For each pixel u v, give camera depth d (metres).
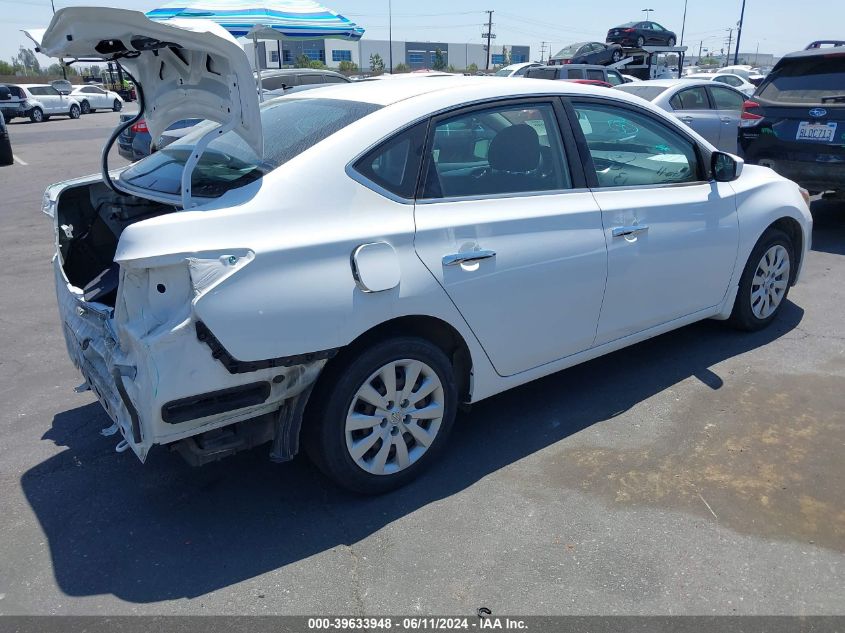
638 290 3.81
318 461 2.99
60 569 2.73
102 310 2.89
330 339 2.71
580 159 3.56
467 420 3.80
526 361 3.46
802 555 2.73
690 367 4.36
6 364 4.66
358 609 2.51
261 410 2.74
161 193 3.06
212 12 7.52
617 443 3.54
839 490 3.12
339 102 3.27
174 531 2.95
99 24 2.42
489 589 2.59
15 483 3.31
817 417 3.73
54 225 3.44
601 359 4.51
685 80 10.03
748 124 7.45
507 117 3.35
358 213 2.84
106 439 3.70
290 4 7.98
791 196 4.75
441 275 2.98
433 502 3.11
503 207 3.23
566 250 3.39
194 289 2.46
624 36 28.16
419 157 3.03
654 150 3.96
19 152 17.70
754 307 4.72
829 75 6.99
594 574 2.65
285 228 2.67
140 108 3.21
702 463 3.34
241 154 3.10
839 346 4.62
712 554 2.74
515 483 3.23
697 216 4.04
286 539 2.89
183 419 2.55
